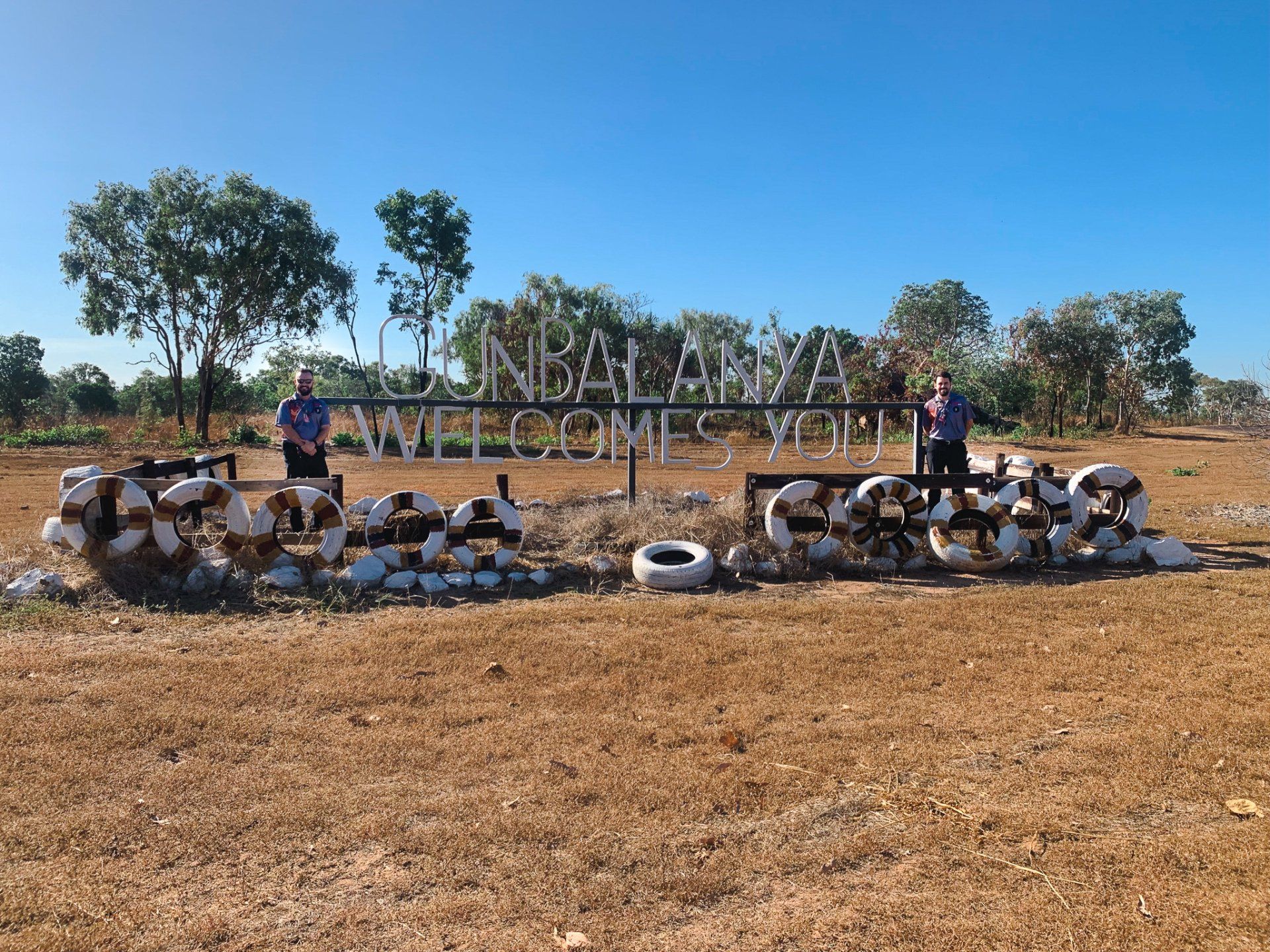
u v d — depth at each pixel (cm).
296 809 327
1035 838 306
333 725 411
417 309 3178
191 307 2956
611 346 2911
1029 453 2617
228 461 984
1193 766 363
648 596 692
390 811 327
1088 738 393
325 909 265
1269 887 273
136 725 405
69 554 717
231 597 648
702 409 991
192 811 326
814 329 4822
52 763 364
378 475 1672
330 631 578
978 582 752
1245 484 1567
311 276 3084
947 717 422
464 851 298
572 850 299
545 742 391
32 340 4388
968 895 272
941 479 841
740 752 382
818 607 639
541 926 257
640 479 1566
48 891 271
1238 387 1703
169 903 267
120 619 592
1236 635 562
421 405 923
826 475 855
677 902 270
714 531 833
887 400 3319
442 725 412
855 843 303
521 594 695
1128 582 732
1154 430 4112
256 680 471
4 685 459
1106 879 279
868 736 398
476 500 740
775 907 268
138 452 2538
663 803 333
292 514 805
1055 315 3991
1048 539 820
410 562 717
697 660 510
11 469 1892
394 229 3094
